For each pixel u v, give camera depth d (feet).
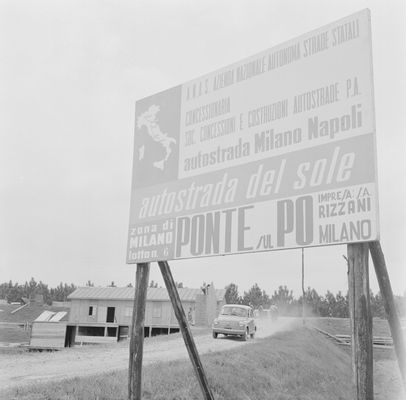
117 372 43.14
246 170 25.89
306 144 23.44
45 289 467.11
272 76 25.63
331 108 22.76
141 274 30.68
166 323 193.57
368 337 19.53
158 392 40.68
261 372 59.77
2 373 44.52
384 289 21.49
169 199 29.68
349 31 22.75
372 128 21.13
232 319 85.87
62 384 36.99
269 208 24.38
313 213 22.45
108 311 205.16
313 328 172.45
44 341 191.21
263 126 25.55
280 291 327.88
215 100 28.32
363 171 21.02
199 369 28.25
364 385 19.04
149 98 32.35
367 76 21.74
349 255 20.86
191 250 27.73
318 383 74.43
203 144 28.43
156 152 31.17
